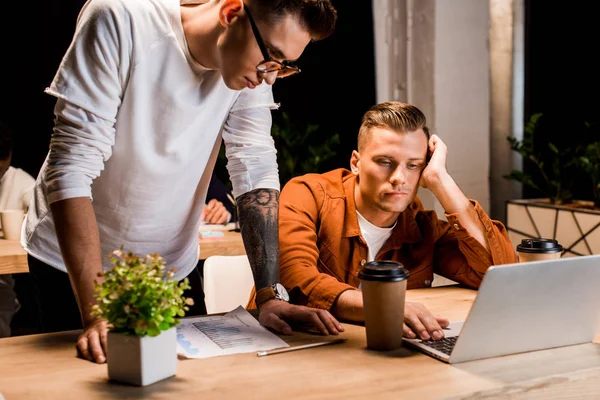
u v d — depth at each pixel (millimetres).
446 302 1698
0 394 1084
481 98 3445
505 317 1237
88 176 1410
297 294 1654
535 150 3541
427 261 1896
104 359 1238
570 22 3336
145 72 1446
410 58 3432
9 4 3584
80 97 1374
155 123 1508
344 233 1830
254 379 1157
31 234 1666
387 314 1292
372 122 1772
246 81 1395
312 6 1326
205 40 1438
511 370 1211
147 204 1618
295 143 3553
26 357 1273
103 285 1159
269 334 1400
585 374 1205
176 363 1182
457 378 1165
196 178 1669
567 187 3217
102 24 1383
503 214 3596
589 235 2875
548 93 3471
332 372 1190
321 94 3760
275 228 1629
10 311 3033
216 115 1585
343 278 1847
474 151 3465
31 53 3656
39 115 3727
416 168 1788
